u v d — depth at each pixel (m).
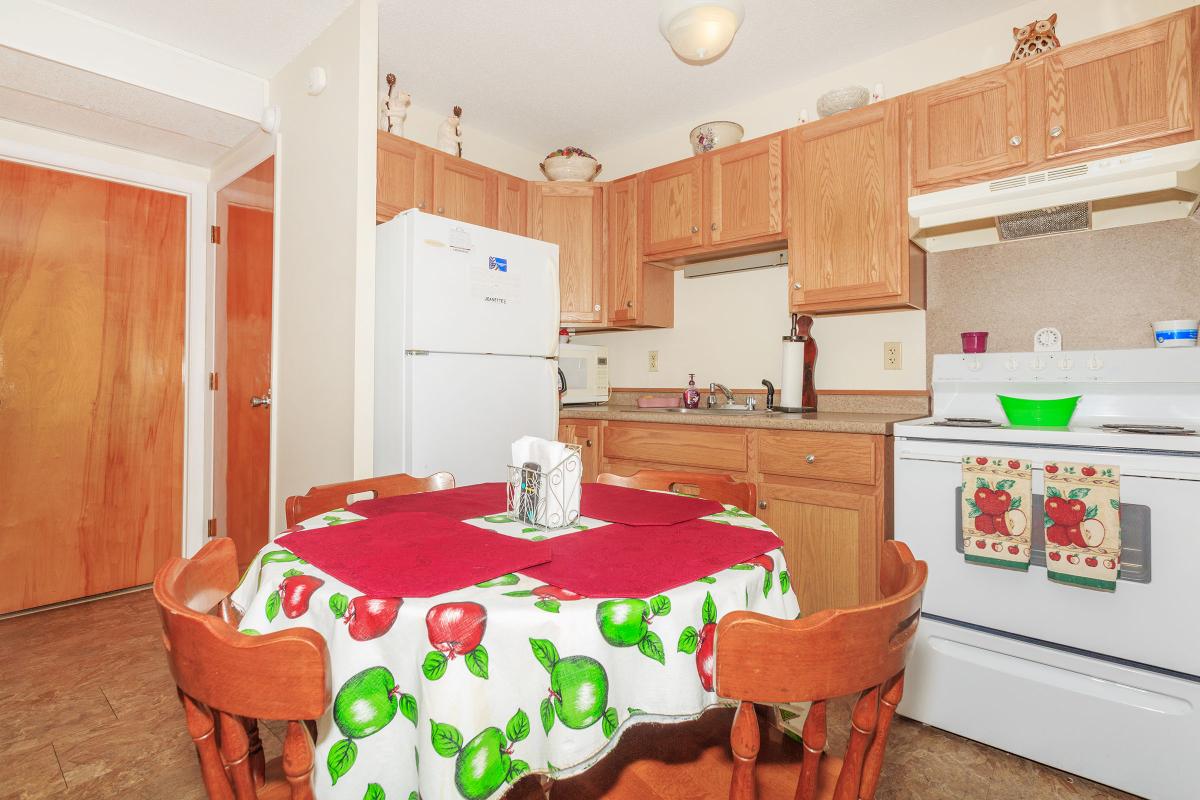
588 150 3.57
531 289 2.49
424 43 2.46
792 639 0.59
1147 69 1.72
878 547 1.94
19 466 2.51
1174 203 1.89
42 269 2.57
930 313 2.38
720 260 2.98
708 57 2.12
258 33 2.27
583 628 0.70
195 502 3.00
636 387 3.40
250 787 0.63
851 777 0.67
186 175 3.02
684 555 0.91
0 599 2.45
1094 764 1.43
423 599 0.73
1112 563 1.38
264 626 0.80
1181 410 1.67
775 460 2.18
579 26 2.35
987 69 2.01
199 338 3.03
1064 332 2.08
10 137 2.52
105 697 1.85
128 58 2.21
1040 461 1.49
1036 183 1.84
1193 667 1.32
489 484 1.54
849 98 2.33
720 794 0.88
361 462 2.10
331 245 2.21
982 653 1.59
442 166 2.70
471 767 0.66
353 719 0.70
